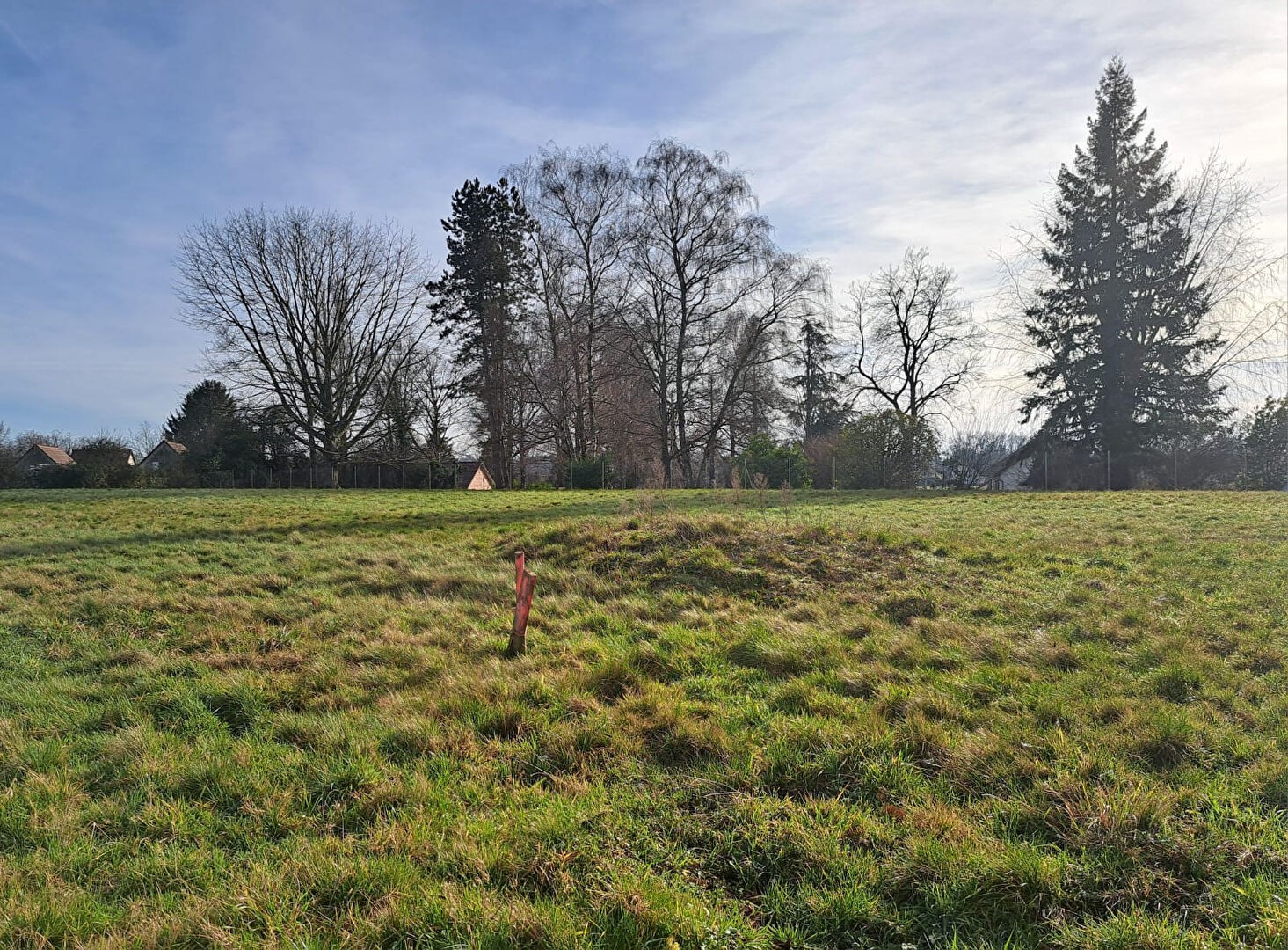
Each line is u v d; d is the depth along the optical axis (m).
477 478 60.84
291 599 9.62
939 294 48.31
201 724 5.55
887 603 8.69
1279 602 8.17
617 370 41.22
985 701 5.68
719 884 3.53
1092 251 39.56
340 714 5.59
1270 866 3.48
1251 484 34.16
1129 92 39.84
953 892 3.38
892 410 36.72
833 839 3.77
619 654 6.84
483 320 46.50
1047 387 41.06
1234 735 4.87
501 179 49.41
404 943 3.09
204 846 3.86
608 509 20.41
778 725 5.14
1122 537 12.94
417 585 10.28
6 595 9.70
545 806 4.14
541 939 3.08
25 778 4.63
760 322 40.38
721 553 10.76
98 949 3.05
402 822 3.99
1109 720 5.20
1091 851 3.64
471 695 5.79
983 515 17.70
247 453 47.06
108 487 41.44
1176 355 38.28
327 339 43.09
